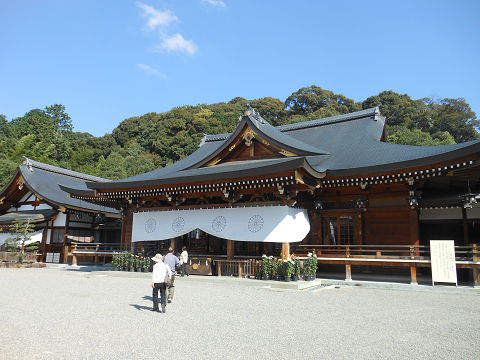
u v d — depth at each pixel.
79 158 77.94
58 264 28.92
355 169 16.89
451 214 18.59
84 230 32.44
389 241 18.16
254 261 17.59
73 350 6.30
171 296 11.42
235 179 17.14
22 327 7.95
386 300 12.27
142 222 21.58
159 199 21.81
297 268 16.34
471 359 6.03
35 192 31.09
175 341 6.94
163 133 83.88
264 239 17.44
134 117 96.50
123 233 26.22
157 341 6.93
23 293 13.13
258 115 23.09
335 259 17.30
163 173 23.50
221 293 13.56
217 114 92.88
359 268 20.23
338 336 7.41
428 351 6.45
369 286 16.05
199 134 80.88
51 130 77.88
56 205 30.09
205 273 18.77
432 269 15.18
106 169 69.62
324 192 19.92
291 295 13.29
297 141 22.83
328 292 14.27
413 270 15.68
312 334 7.55
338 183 17.94
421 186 17.30
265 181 16.73
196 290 14.33
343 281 16.75
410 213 17.61
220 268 18.38
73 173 38.31
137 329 7.86
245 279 16.92
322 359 5.96
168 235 20.44
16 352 6.15
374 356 6.14
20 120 88.31
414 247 16.52
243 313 9.75
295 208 18.12
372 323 8.66
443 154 14.73
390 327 8.27
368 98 85.81
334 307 10.82
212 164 21.86
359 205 18.59
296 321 8.80
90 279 18.42
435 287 14.77
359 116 26.44
